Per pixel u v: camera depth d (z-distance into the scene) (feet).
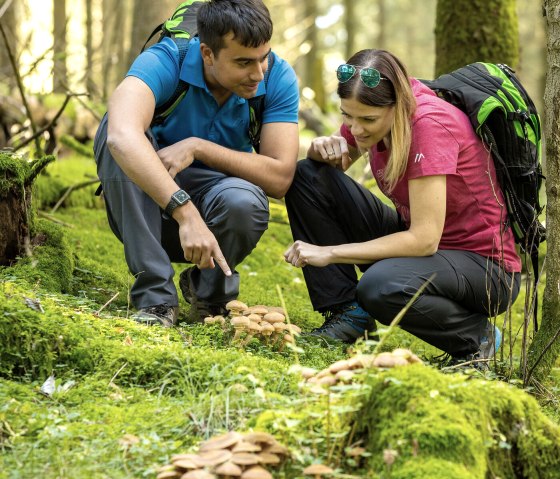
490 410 8.03
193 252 11.44
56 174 22.47
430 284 11.47
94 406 9.31
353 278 13.35
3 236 13.33
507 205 11.75
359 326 13.23
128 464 8.06
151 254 12.17
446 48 19.98
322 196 13.24
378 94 10.92
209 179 12.68
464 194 11.62
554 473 8.17
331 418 8.13
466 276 11.67
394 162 11.28
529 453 8.13
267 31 11.42
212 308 12.91
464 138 11.47
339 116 45.60
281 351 11.73
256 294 16.47
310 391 8.41
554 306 11.57
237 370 9.39
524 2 86.53
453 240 11.94
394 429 7.61
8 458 8.05
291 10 67.41
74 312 11.21
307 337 12.71
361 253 11.69
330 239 13.43
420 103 11.44
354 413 8.06
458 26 19.70
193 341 11.43
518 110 11.36
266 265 18.92
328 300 13.23
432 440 7.38
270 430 8.12
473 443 7.46
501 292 12.01
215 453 7.28
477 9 19.52
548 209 11.53
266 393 9.03
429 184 11.28
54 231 14.38
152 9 26.53
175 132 12.74
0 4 28.14
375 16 120.16
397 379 7.96
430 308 11.57
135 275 12.28
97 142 12.39
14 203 13.33
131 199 12.05
